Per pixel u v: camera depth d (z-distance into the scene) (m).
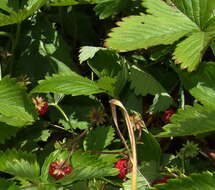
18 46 0.66
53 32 0.67
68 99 0.64
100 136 0.60
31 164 0.57
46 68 0.65
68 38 0.69
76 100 0.64
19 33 0.65
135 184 0.54
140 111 0.63
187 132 0.56
